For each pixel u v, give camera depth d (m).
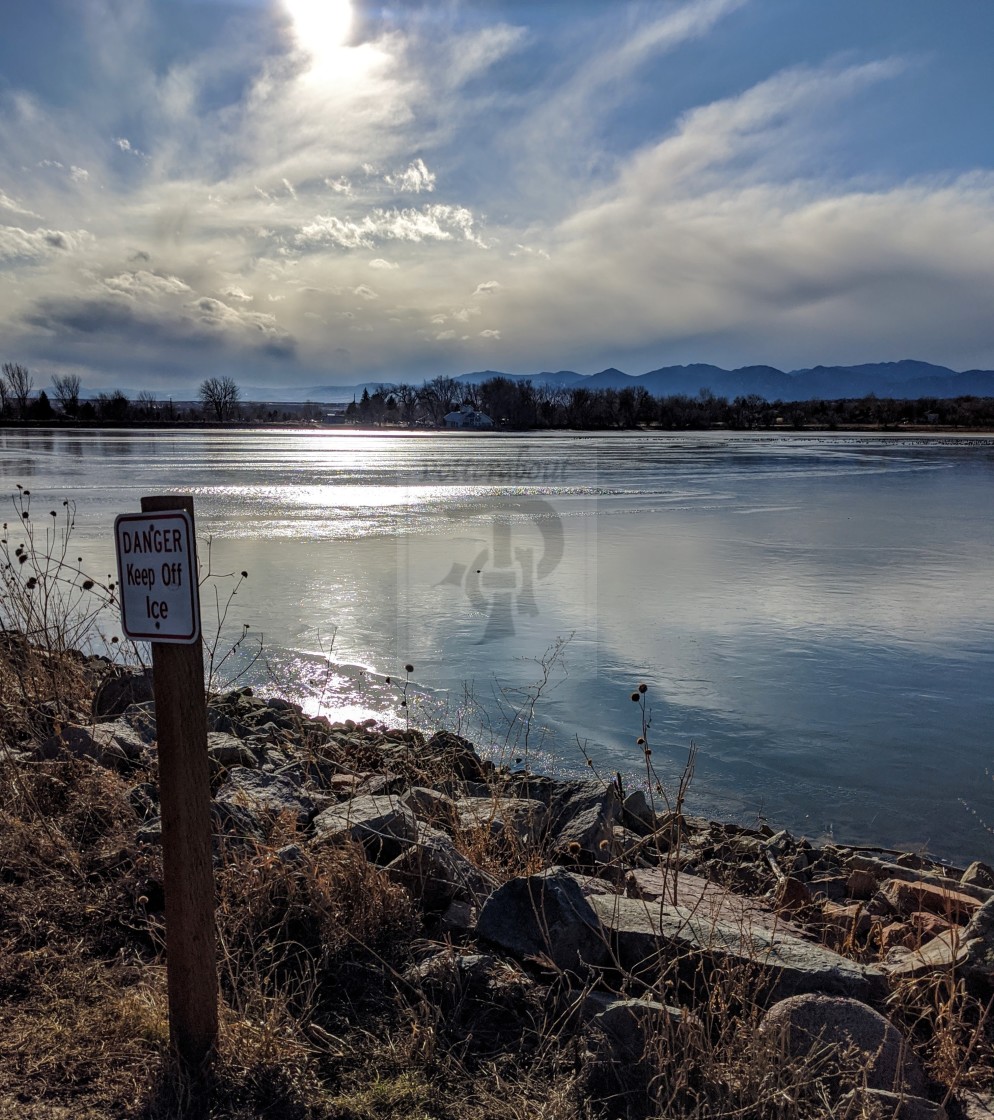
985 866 5.73
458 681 9.73
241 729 6.89
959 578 16.17
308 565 16.08
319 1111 2.85
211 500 27.73
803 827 6.70
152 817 4.68
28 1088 2.85
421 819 5.02
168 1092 2.86
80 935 3.79
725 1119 2.81
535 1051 3.15
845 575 16.39
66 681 7.20
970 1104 3.04
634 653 10.92
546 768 7.48
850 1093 2.83
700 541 20.47
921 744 8.28
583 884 4.34
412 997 3.47
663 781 7.40
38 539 17.86
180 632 2.77
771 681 9.86
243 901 3.88
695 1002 3.34
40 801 4.79
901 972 3.69
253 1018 3.21
